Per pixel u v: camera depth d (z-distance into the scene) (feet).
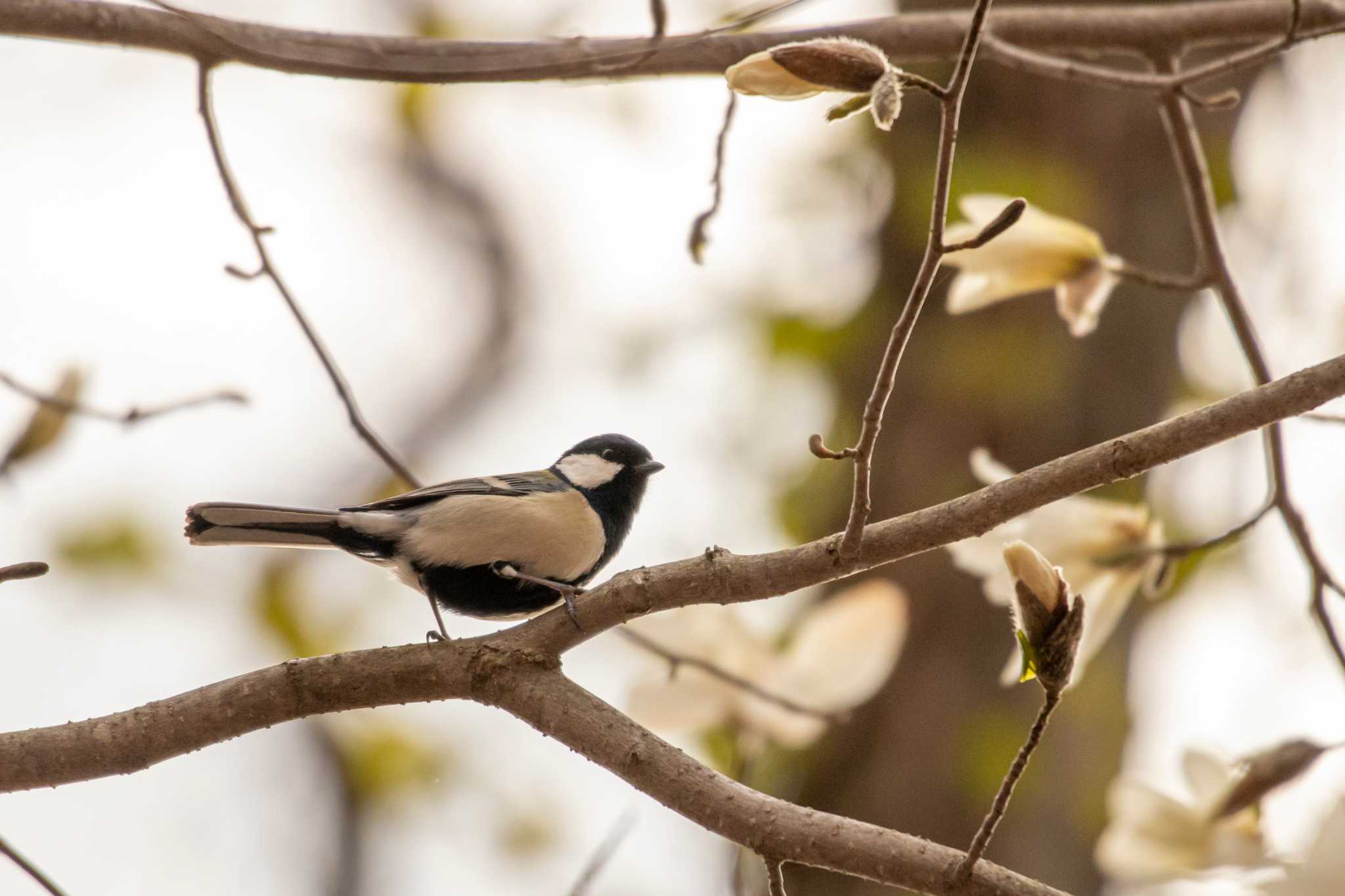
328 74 27.30
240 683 22.49
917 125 44.27
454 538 28.78
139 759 22.12
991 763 37.35
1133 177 42.14
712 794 20.12
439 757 49.88
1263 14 31.24
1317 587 23.95
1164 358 41.29
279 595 47.26
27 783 22.06
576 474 32.81
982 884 18.31
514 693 21.94
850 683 26.55
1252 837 21.22
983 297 27.02
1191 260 42.04
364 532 28.86
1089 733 38.06
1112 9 31.73
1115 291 41.37
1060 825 36.83
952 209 42.50
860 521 20.25
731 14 27.76
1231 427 19.80
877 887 35.55
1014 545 16.87
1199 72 26.71
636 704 26.61
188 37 26.48
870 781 37.63
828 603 27.94
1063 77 28.50
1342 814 18.67
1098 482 20.11
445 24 45.93
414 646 22.68
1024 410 40.27
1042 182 41.50
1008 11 31.55
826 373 46.57
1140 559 24.23
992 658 38.60
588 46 27.94
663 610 21.99
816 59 18.01
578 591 28.84
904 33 30.30
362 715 49.62
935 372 41.65
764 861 19.72
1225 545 24.44
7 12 25.85
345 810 51.52
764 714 26.45
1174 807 21.63
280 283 27.94
